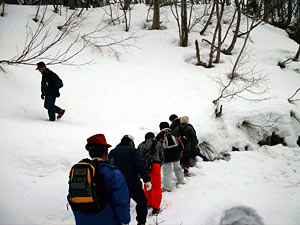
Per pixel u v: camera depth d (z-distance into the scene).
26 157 4.21
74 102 7.62
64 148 4.80
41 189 3.77
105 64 10.47
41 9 13.49
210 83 10.16
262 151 7.53
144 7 18.38
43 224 3.26
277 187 5.01
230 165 6.23
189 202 4.19
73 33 12.08
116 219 2.21
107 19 15.41
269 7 14.16
